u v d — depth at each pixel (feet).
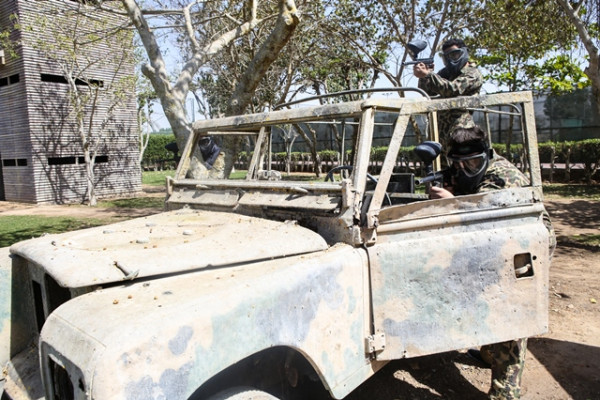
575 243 26.73
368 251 8.77
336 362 8.10
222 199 11.30
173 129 21.29
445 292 9.09
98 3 24.27
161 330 5.97
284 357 8.52
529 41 37.91
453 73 13.82
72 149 54.80
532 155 9.66
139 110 74.69
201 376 6.22
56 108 53.16
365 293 8.70
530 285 9.63
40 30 47.55
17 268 9.64
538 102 63.77
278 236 8.80
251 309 6.84
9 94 53.06
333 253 8.39
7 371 9.02
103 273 7.22
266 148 12.09
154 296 6.75
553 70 58.59
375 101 9.38
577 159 56.29
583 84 57.31
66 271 7.26
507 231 9.52
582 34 28.22
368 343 8.64
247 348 6.74
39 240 9.34
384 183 8.82
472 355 13.43
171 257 7.79
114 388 5.53
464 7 38.01
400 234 8.98
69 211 46.65
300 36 42.88
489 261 9.31
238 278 7.36
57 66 52.85
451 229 9.23
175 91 21.20
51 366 6.56
